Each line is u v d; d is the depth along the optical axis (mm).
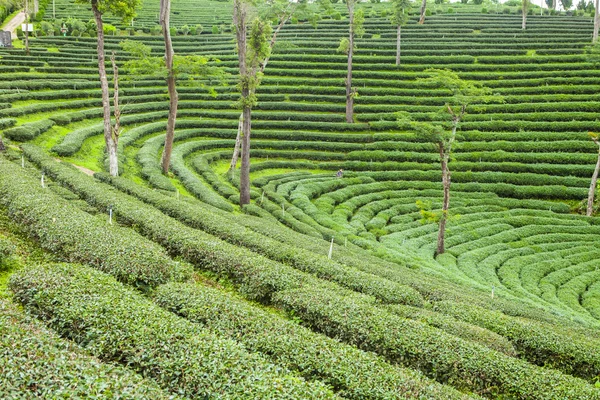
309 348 10289
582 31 68625
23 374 6980
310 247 21234
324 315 12766
